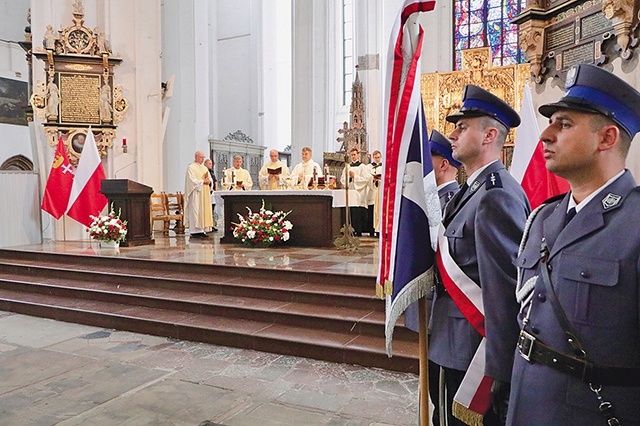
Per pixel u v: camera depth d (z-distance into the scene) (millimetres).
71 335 5863
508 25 17156
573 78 1577
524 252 1757
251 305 5859
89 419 3619
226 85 22656
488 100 2324
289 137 24188
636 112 1516
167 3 16531
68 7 11805
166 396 4031
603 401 1418
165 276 6984
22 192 11078
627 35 4180
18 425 3525
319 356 4906
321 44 18188
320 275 6230
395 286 2223
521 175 4191
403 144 2266
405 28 2287
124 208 9492
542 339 1566
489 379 2107
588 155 1526
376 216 11492
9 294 7344
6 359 4980
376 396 4008
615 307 1417
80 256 8055
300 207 9375
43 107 11219
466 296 2184
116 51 12016
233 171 12203
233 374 4527
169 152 16516
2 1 18469
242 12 22281
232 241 10117
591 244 1498
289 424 3521
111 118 11648
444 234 2305
